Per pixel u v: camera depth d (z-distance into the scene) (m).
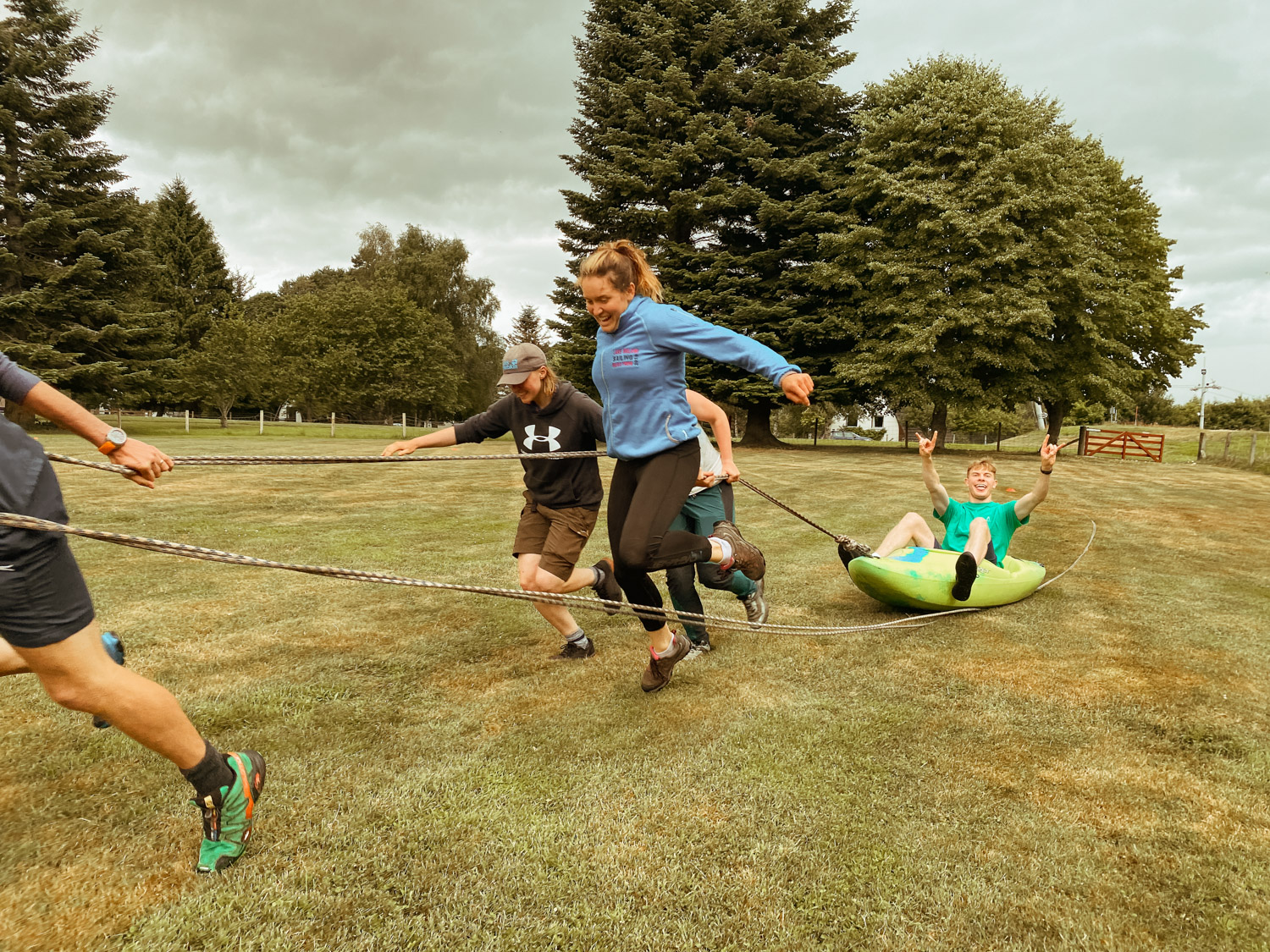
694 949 1.99
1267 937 2.04
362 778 2.80
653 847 2.40
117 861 2.28
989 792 2.77
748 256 27.72
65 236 28.03
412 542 7.32
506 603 5.24
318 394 41.25
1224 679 3.96
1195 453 29.80
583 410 3.69
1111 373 26.25
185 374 34.12
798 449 27.59
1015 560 5.83
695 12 27.27
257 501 9.83
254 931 2.01
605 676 3.88
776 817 2.58
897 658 4.25
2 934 1.97
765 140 26.86
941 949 1.99
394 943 1.99
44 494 1.94
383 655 4.14
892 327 25.08
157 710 2.09
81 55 29.33
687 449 3.21
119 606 4.92
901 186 24.23
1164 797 2.75
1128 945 2.01
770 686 3.77
